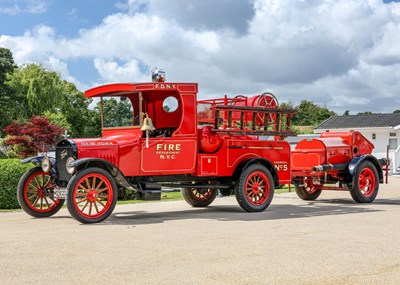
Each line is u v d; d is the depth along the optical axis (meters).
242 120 10.80
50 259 5.88
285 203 12.88
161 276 5.11
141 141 9.80
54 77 47.09
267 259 5.86
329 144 12.57
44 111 45.31
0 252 6.29
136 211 11.16
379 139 36.88
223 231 7.94
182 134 10.21
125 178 9.44
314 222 9.04
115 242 6.95
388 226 8.48
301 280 4.95
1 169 11.52
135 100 10.16
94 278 5.04
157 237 7.36
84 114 56.03
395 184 20.78
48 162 9.70
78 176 8.83
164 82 10.02
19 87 45.56
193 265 5.57
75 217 8.80
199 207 12.09
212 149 10.52
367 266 5.52
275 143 11.34
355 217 9.77
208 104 10.77
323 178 12.91
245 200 10.62
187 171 10.27
